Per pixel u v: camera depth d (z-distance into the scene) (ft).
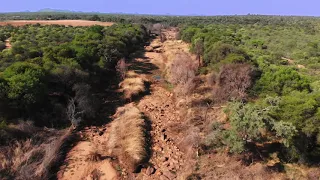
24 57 116.26
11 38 191.11
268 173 59.00
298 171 59.98
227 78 99.04
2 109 73.67
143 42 238.27
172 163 67.87
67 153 71.05
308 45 177.88
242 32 257.14
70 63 103.91
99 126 86.99
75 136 79.36
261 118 60.23
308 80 91.25
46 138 72.69
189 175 60.95
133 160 66.49
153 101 107.14
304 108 62.39
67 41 170.60
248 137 63.00
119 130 82.23
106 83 124.77
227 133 66.03
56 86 95.25
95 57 130.21
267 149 66.80
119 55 154.20
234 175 58.49
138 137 75.92
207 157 67.31
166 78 135.95
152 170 64.80
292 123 62.34
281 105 68.44
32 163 62.18
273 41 204.54
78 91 92.63
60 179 61.36
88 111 89.61
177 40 246.68
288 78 88.84
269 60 128.26
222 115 83.82
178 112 97.04
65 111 85.87
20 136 69.97
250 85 94.99
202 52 151.94
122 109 96.78
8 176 57.62
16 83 77.97
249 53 133.59
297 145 62.44
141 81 124.36
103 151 73.00
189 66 128.06
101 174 63.67
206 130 77.82
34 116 79.92
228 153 66.39
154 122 89.56
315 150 63.36
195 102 97.86
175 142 77.71
